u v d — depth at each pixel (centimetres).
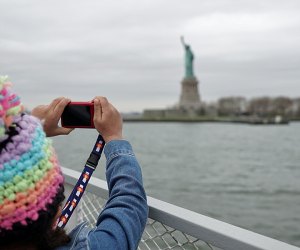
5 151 112
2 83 116
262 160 6506
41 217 114
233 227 137
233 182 4081
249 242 124
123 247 133
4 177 111
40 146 119
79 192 159
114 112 162
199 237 142
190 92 14625
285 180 4328
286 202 3062
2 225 111
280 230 2233
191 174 4559
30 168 114
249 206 2873
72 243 134
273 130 16900
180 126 16650
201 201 3027
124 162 153
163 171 4697
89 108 163
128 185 146
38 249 120
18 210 111
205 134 14475
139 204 144
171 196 3191
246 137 12862
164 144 9188
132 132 14788
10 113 116
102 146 165
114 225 136
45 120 163
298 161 6328
